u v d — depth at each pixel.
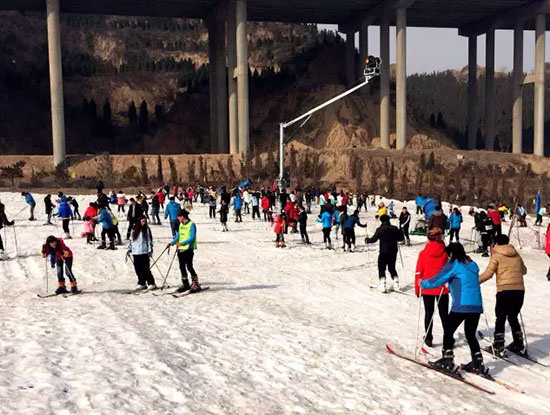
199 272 15.51
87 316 9.47
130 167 75.06
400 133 84.62
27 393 5.12
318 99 104.00
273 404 5.66
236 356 7.38
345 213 20.83
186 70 141.50
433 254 8.51
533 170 83.62
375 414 5.68
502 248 8.48
